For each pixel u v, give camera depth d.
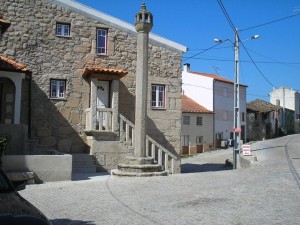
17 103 15.42
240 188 10.86
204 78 44.41
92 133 16.75
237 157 24.88
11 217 3.87
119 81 18.97
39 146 16.36
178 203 8.98
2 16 17.17
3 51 17.03
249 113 55.06
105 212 8.23
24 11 17.53
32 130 17.14
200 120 41.88
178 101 20.20
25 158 12.70
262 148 33.28
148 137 17.89
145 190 10.91
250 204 8.70
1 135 14.27
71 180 13.40
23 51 17.34
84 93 18.22
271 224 6.95
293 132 73.12
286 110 69.88
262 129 57.12
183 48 20.50
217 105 44.56
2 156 12.39
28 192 10.91
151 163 14.67
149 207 8.62
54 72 17.80
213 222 7.16
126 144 17.25
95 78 17.27
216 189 10.77
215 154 38.19
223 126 45.56
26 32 17.47
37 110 17.33
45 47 17.75
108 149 16.92
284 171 14.84
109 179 13.54
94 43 18.62
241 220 7.27
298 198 9.34
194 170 24.81
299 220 7.21
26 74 16.09
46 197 10.09
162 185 11.76
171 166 18.62
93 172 16.22
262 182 11.93
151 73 19.69
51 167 13.02
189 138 40.34
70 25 18.28
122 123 17.33
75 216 7.93
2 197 4.70
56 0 18.05
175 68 20.28
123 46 19.27
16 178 12.16
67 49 18.11
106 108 17.30
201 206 8.59
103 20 18.89
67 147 17.69
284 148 31.53
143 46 14.94
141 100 14.86
